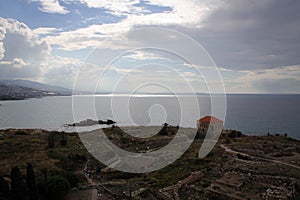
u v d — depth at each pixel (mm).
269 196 36438
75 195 41750
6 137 80938
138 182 45969
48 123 151750
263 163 52312
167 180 45875
